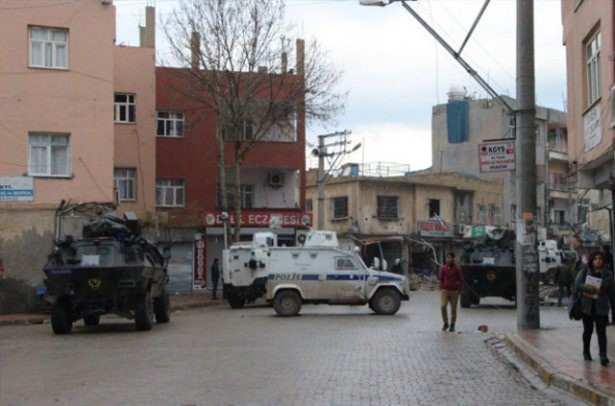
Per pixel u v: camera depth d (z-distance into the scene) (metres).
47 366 14.84
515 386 12.30
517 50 19.89
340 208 59.53
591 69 20.58
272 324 24.47
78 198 32.62
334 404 10.63
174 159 47.59
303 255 28.91
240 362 14.95
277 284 28.80
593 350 15.30
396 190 59.84
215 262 40.59
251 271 35.28
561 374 12.38
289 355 16.05
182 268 46.00
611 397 10.25
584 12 20.72
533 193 19.86
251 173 49.56
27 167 32.09
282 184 49.78
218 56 41.78
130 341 19.33
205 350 17.03
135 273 21.77
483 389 11.97
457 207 63.50
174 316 29.64
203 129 48.09
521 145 19.80
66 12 32.91
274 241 37.78
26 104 32.19
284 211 48.91
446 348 17.31
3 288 30.22
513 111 19.89
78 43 33.09
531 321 19.86
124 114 43.34
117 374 13.55
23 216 30.84
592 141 19.91
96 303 22.03
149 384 12.39
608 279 13.57
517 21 19.86
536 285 19.94
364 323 24.69
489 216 65.94
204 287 47.62
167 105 47.44
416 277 55.25
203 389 11.87
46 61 32.69
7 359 16.12
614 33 17.73
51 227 31.14
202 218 47.34
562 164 66.69
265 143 48.78
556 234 63.22
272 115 43.66
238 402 10.78
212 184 48.06
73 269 21.59
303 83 43.31
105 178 33.12
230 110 42.12
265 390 11.76
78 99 32.94
